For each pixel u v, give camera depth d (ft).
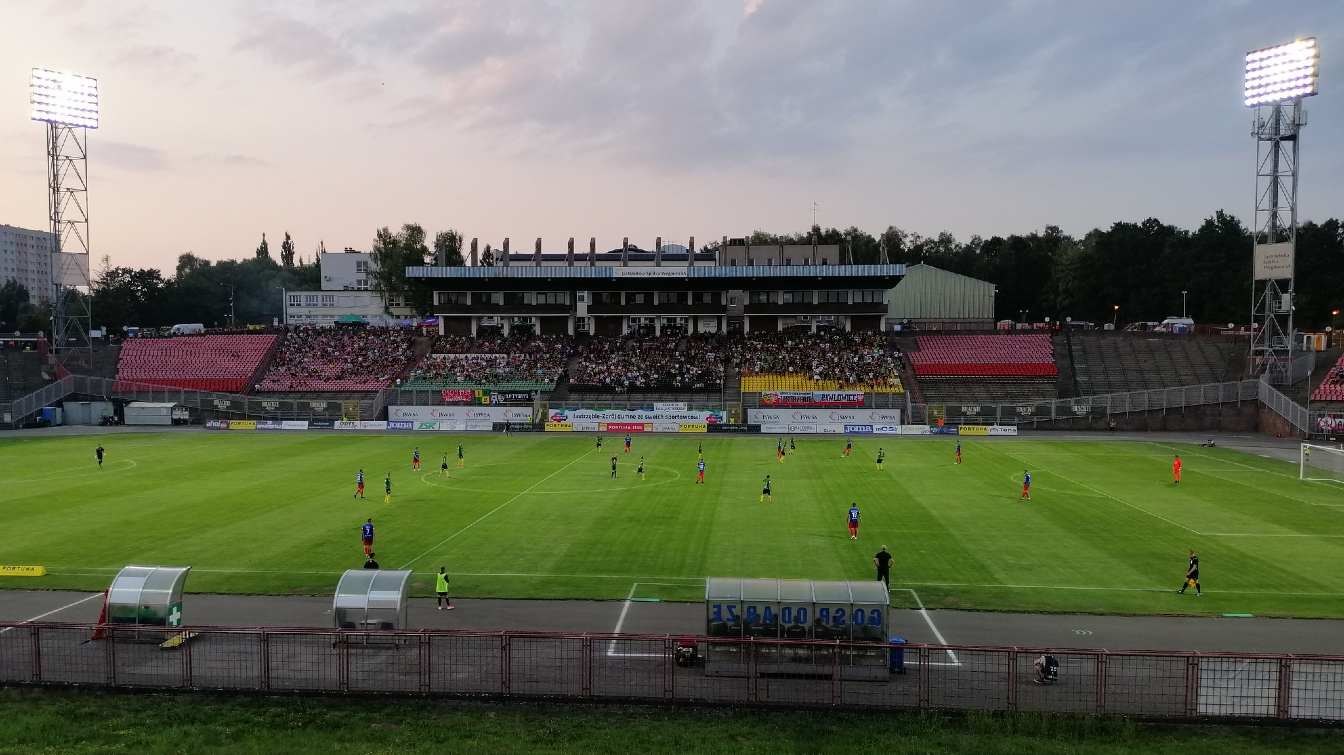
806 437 293.02
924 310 443.73
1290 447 257.55
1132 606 104.73
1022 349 360.69
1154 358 345.31
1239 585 113.60
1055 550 131.85
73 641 87.35
